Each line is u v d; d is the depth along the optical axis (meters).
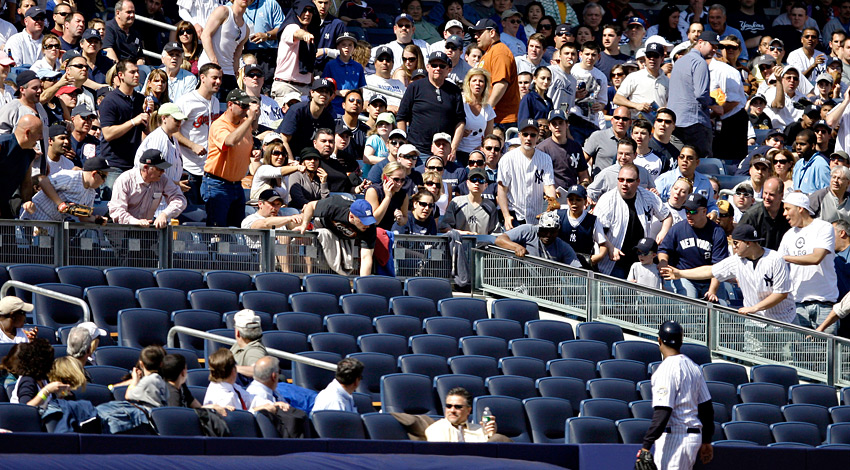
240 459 29.44
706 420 33.44
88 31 57.81
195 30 59.16
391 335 42.09
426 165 51.25
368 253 47.22
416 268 48.97
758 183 58.50
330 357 39.25
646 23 82.56
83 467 27.17
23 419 29.75
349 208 46.88
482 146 55.47
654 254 50.72
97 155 50.25
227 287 43.81
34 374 31.02
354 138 55.84
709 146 62.81
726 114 66.00
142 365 32.72
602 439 38.66
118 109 49.91
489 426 36.12
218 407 32.34
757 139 70.25
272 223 47.31
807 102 70.62
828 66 77.25
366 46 63.72
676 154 59.69
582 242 50.38
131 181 44.31
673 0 86.19
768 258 49.41
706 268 50.28
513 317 47.03
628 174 50.06
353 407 35.84
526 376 42.34
